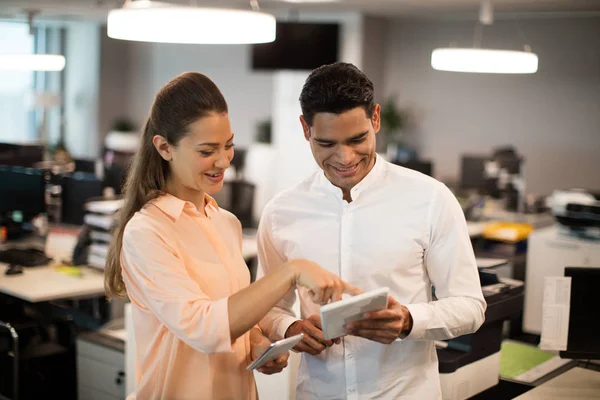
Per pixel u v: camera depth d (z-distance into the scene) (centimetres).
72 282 413
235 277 174
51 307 417
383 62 987
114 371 364
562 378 241
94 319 412
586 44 847
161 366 164
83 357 380
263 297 148
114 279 173
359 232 180
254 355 176
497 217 686
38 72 1304
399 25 980
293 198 190
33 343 405
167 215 162
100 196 515
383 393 178
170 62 1238
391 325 157
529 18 884
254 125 1143
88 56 1271
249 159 1016
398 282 178
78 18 1102
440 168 967
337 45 911
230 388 169
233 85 1165
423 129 976
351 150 166
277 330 186
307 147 940
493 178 733
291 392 277
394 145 966
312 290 148
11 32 1245
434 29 955
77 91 1295
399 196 178
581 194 559
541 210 730
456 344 241
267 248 196
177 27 256
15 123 1296
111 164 620
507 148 813
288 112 955
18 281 414
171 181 167
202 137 154
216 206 181
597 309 234
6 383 393
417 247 177
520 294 250
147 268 155
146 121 165
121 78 1295
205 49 1192
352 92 161
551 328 234
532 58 501
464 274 174
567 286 233
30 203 515
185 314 149
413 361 179
